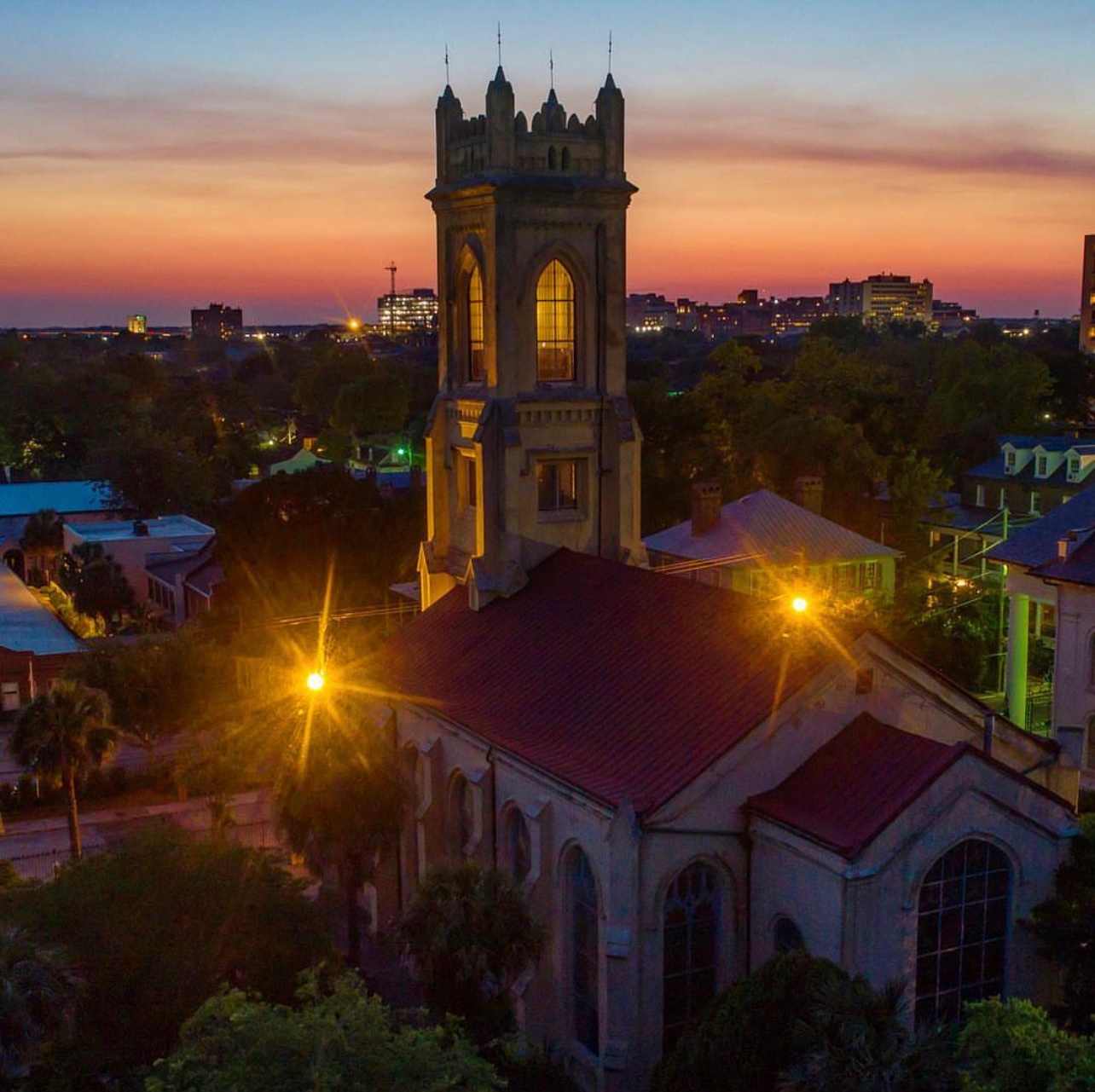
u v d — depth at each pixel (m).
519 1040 33.06
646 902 30.61
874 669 32.47
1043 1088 20.09
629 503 46.66
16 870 50.81
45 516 116.19
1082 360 156.88
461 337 47.47
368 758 39.84
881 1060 20.88
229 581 78.94
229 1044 20.81
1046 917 30.09
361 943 43.12
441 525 49.31
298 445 199.75
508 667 40.75
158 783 63.47
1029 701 67.94
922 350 183.00
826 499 103.62
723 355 138.38
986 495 102.56
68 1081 27.73
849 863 28.12
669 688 34.78
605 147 45.03
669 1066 26.52
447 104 46.47
